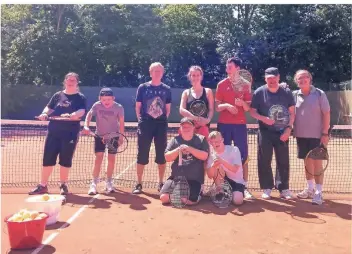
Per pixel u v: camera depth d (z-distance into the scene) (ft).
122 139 19.12
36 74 75.66
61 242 12.50
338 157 34.12
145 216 15.30
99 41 78.02
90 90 70.79
